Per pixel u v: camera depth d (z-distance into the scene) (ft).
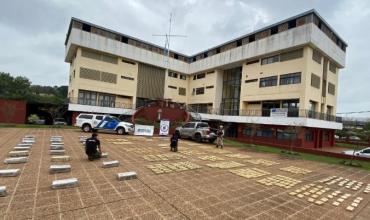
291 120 85.92
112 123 75.61
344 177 36.40
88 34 111.04
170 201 19.62
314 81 92.79
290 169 38.83
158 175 27.76
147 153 42.86
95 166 29.91
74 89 110.11
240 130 112.06
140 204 18.51
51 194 19.33
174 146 47.60
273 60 101.71
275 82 99.66
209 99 137.08
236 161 42.39
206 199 20.77
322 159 58.08
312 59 91.20
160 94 141.18
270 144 82.99
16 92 163.32
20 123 97.60
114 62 122.31
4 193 18.52
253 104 111.65
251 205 20.22
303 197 23.48
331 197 24.27
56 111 101.40
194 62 147.84
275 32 100.94
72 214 15.97
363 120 134.62
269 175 32.40
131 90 128.06
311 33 85.30
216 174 30.55
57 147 40.27
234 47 120.88
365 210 21.25
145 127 79.20
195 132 74.23
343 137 124.57
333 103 110.11
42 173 25.16
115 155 38.78
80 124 75.46
